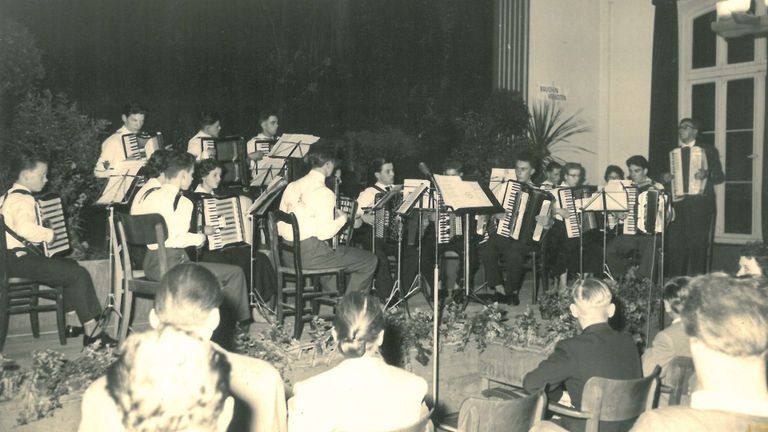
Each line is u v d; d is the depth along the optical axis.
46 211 4.51
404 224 5.48
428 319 4.52
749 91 8.88
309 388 2.32
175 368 1.07
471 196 4.78
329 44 10.02
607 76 10.09
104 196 4.70
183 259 4.25
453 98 10.26
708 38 9.20
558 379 3.19
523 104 8.92
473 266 6.05
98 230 5.95
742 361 1.31
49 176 5.42
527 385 3.23
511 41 9.77
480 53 10.19
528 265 6.23
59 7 8.25
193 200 4.57
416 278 5.85
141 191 4.41
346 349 2.38
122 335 4.11
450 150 9.93
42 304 4.68
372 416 2.29
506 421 2.73
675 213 7.43
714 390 1.34
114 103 8.70
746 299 1.32
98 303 4.29
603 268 6.51
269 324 4.57
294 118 9.88
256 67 9.60
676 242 7.41
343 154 8.63
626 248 6.53
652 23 9.70
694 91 9.35
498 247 6.08
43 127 5.58
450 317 4.64
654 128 9.52
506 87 9.81
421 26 10.30
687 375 3.41
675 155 7.41
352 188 7.67
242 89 9.55
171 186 4.26
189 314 2.04
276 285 4.96
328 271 4.67
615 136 10.08
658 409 1.36
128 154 5.80
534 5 9.64
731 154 9.05
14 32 6.09
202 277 2.08
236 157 5.96
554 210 6.27
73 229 5.42
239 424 2.22
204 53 9.27
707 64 9.22
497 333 4.62
